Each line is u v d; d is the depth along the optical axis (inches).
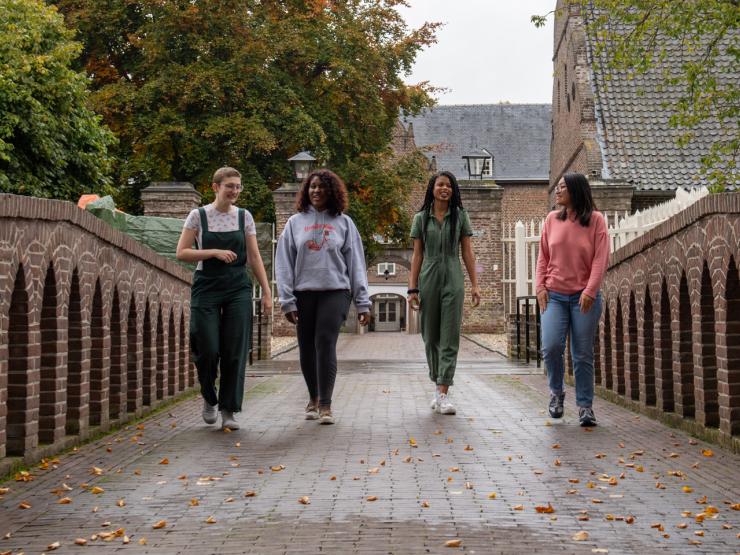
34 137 861.2
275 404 368.8
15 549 153.9
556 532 162.6
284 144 1198.3
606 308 388.5
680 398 291.4
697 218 262.8
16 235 216.5
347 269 313.9
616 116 1104.8
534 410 340.8
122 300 306.2
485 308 1302.9
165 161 1211.9
